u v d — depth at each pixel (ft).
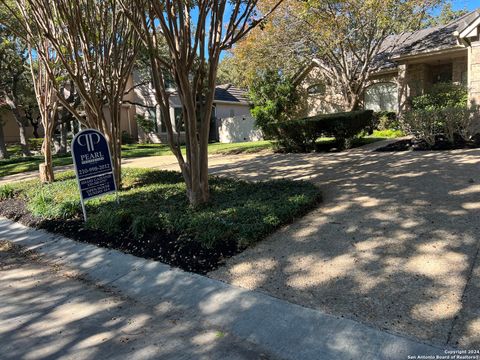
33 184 27.63
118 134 23.99
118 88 23.34
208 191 17.93
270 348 8.69
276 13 44.83
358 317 9.12
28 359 8.91
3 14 31.09
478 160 23.75
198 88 17.31
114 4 21.45
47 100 27.50
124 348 9.12
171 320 10.28
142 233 15.26
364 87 54.39
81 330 10.06
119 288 12.43
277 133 38.65
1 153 62.80
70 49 21.15
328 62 56.39
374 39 52.03
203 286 11.52
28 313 11.14
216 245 13.46
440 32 52.11
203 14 15.88
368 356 7.93
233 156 40.16
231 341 9.11
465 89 42.93
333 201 17.78
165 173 28.12
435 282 10.16
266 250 13.10
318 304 9.84
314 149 37.17
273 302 10.19
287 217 15.31
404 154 29.30
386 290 10.07
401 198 17.08
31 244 17.15
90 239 16.38
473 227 13.11
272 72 59.62
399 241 12.72
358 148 35.76
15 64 53.11
